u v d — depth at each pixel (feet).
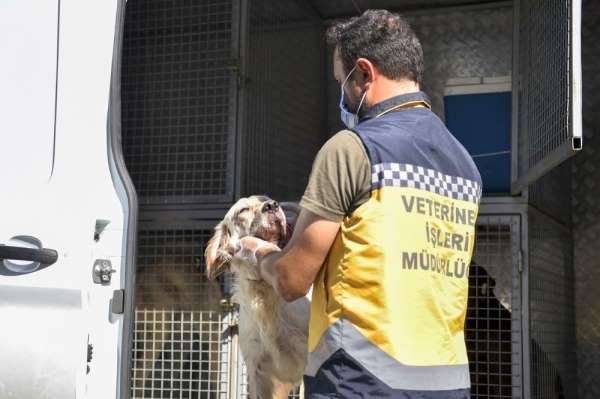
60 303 7.52
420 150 7.23
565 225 17.06
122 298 8.14
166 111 15.46
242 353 12.62
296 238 7.34
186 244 15.03
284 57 16.71
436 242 7.22
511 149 14.90
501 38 16.99
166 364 14.64
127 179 8.34
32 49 7.77
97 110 8.18
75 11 8.09
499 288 14.49
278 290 7.72
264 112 15.79
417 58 7.69
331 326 7.02
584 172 17.66
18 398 7.23
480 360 14.47
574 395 17.03
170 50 15.46
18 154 7.55
